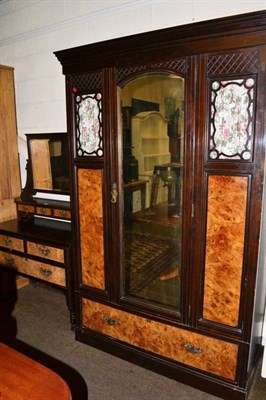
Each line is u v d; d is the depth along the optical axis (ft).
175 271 5.43
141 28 6.82
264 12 3.89
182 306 5.30
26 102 8.86
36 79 8.55
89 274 6.32
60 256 6.91
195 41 4.43
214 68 4.39
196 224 4.93
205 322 5.13
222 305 4.94
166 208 5.36
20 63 8.74
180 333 5.42
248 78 4.20
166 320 5.50
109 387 5.51
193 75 4.55
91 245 6.16
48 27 8.03
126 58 5.08
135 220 5.74
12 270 8.07
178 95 4.85
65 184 8.20
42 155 8.44
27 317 7.71
